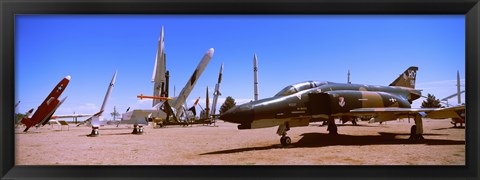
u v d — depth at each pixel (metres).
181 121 43.00
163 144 15.02
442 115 13.88
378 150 11.53
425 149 11.70
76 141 17.22
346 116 15.59
